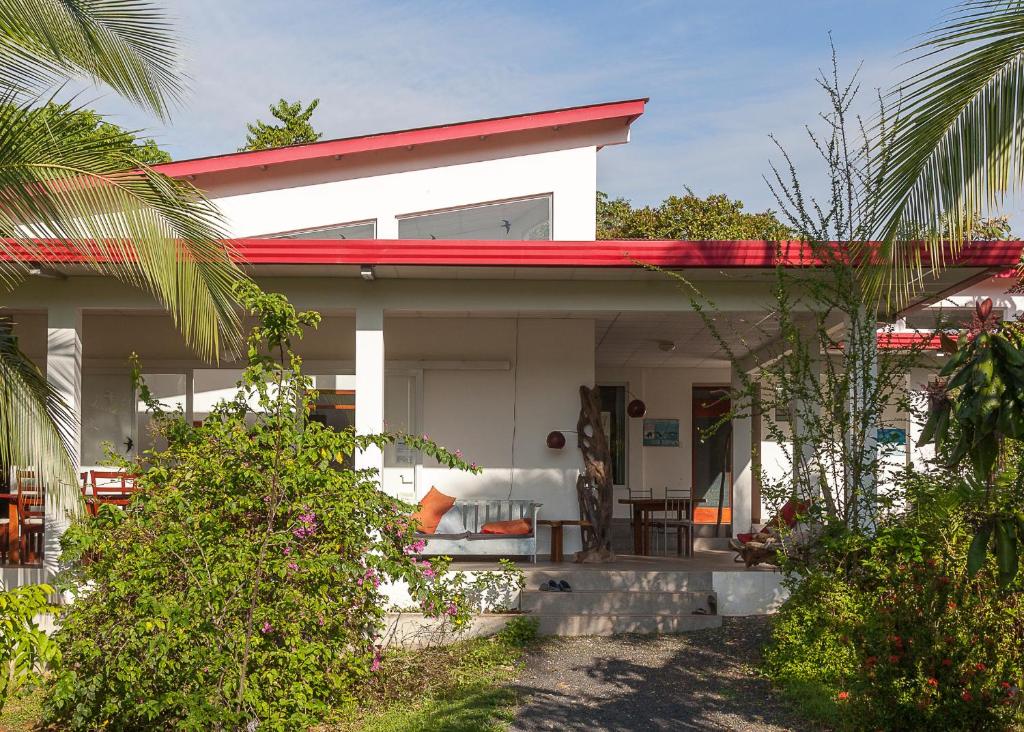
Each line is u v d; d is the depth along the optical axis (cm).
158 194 767
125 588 642
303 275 979
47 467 795
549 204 1407
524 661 865
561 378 1262
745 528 1502
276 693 633
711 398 1959
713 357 1703
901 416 1489
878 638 631
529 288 988
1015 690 617
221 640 609
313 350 1271
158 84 766
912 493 801
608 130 1412
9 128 711
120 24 738
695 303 920
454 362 1257
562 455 1256
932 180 568
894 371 864
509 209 1405
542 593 1003
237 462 668
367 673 752
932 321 1476
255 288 679
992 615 628
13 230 745
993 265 881
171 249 775
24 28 693
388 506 760
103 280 980
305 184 1400
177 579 652
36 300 976
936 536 714
